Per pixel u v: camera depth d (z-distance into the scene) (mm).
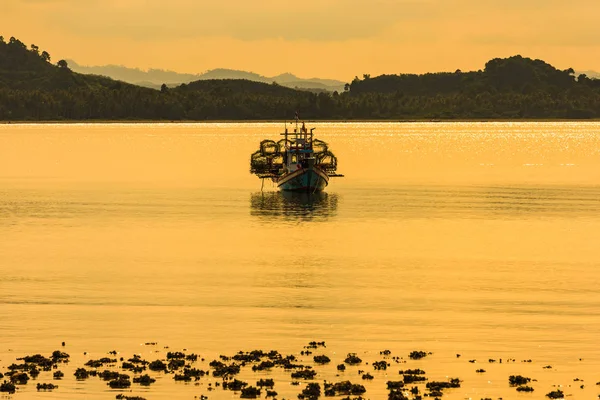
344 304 100500
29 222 171625
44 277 116375
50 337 86125
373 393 71125
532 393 71312
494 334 87375
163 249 139625
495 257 131625
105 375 74625
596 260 128875
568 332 88062
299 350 82312
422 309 98000
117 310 97312
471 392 71438
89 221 173000
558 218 175625
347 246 142125
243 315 95188
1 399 69375
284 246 142375
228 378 74375
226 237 152375
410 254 134250
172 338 86000
